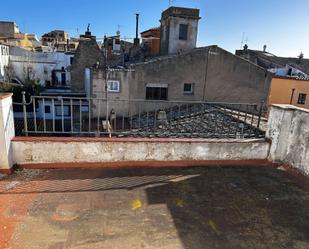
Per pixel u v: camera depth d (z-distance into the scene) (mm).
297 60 32406
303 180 4617
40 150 4430
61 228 3018
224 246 2889
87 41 20609
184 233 3055
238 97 15984
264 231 3191
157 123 8719
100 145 4621
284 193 4156
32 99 4672
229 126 7590
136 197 3775
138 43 21359
